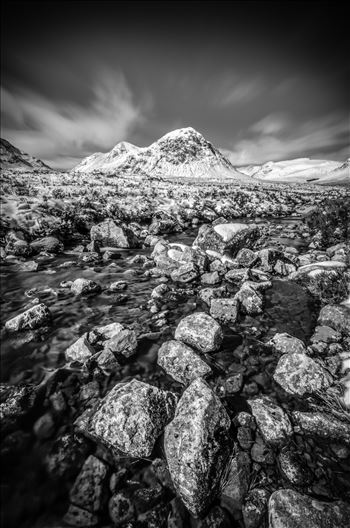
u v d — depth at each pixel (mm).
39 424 4480
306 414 4539
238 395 5195
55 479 3707
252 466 3834
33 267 12992
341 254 13078
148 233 22328
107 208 25281
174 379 5586
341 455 4016
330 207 21797
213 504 3467
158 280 11773
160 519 3311
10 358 6238
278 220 31141
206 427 3842
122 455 3984
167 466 3830
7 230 17156
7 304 9273
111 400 4457
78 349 6211
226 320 7895
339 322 7094
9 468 3830
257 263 12555
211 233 15438
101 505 3426
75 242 19156
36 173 50938
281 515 3145
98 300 9680
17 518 3365
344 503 3328
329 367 5762
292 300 9055
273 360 6223
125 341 6387
